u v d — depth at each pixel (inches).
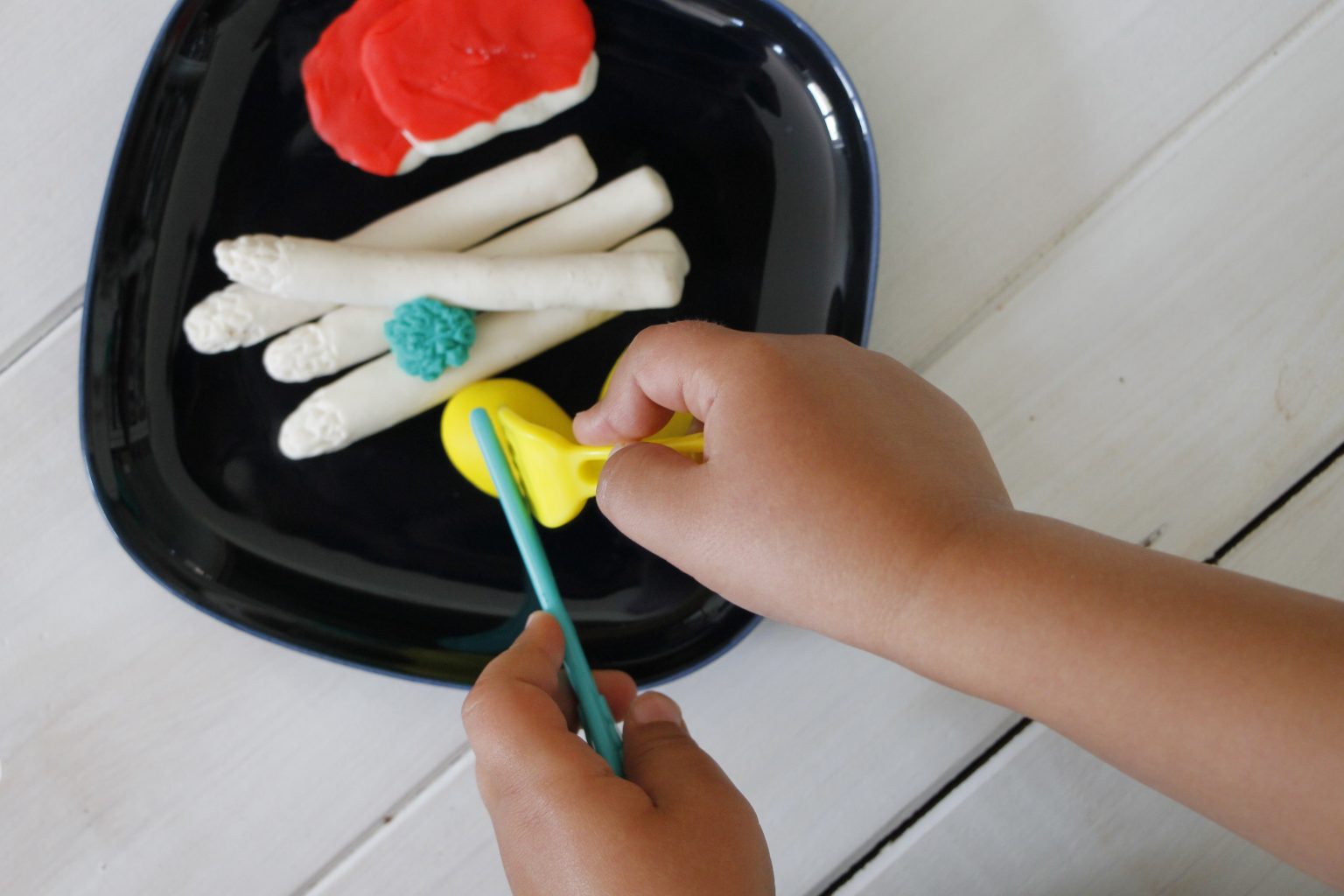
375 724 24.4
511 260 23.3
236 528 23.6
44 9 23.0
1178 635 12.7
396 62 22.7
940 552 14.0
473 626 24.2
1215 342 25.0
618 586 24.4
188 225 23.1
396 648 23.8
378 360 23.9
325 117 23.0
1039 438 25.0
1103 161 24.8
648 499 15.7
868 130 22.9
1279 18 24.7
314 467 24.0
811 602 14.7
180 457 23.4
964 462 15.4
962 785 24.9
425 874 24.4
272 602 23.5
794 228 24.5
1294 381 25.0
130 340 22.8
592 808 14.5
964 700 25.1
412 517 24.3
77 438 23.6
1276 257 25.0
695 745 16.4
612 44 23.9
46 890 23.5
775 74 23.9
